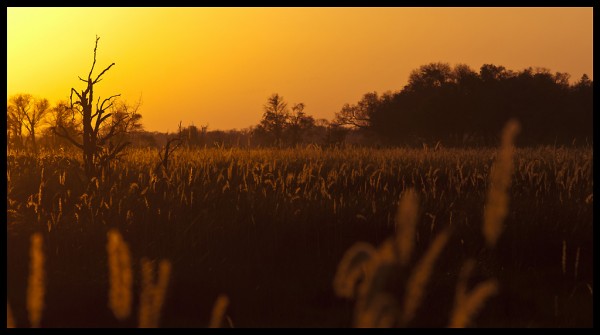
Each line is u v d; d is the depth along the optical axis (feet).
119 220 44.24
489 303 34.91
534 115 229.25
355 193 58.34
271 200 49.26
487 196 48.01
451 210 47.62
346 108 318.24
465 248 41.88
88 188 51.16
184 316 34.01
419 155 96.58
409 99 281.54
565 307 34.47
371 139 306.55
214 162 69.92
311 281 38.29
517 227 43.37
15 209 48.21
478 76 256.52
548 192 52.85
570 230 44.21
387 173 68.74
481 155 95.61
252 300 35.83
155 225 43.93
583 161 71.26
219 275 38.60
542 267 40.65
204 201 48.62
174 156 71.10
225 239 42.96
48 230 42.57
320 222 45.68
